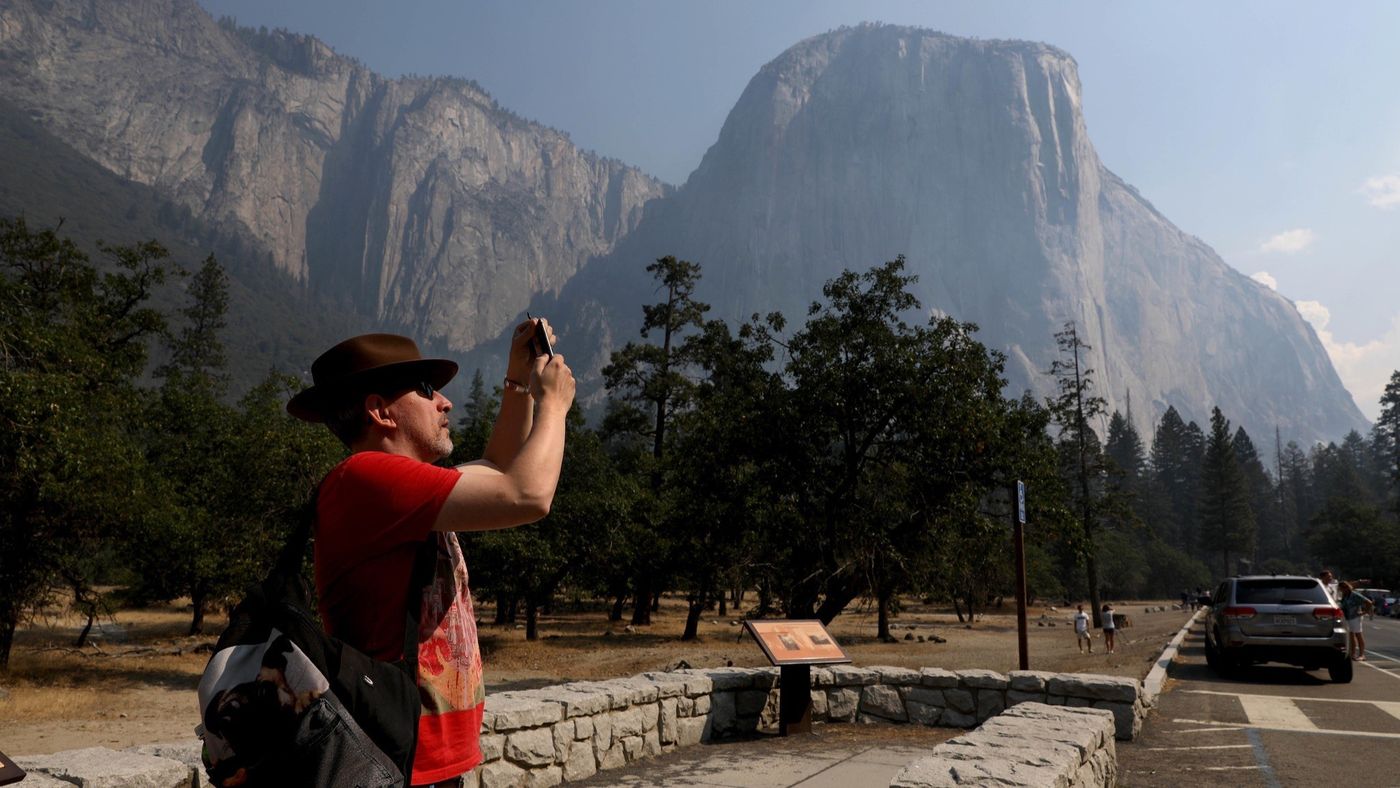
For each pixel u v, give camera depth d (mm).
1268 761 7664
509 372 1602
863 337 17141
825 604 17047
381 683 1288
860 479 17172
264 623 1276
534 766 6227
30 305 22578
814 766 7125
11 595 19297
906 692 9289
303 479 25641
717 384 19109
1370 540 93625
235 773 1203
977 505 16516
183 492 28641
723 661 24094
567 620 49094
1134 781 6910
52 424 16719
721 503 17875
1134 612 73375
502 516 1340
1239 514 124125
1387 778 7027
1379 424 129375
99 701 17094
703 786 6398
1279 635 14195
